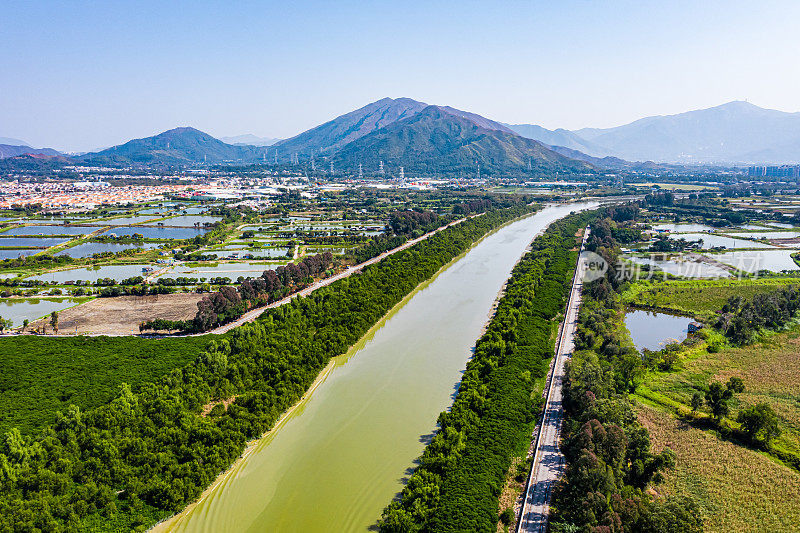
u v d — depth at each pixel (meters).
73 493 95.44
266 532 95.12
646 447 105.25
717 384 124.38
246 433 119.12
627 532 85.75
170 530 95.56
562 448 112.19
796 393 137.12
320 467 112.69
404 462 113.88
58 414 111.19
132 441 105.62
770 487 100.75
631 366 143.12
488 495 94.81
